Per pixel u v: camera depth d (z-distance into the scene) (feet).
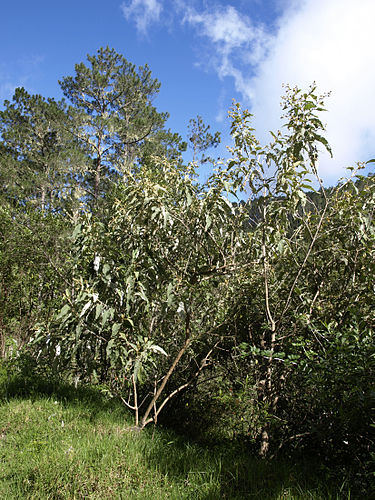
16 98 65.46
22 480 9.11
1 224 25.29
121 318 12.93
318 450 11.28
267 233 12.79
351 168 12.78
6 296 23.77
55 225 25.36
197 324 14.52
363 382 9.45
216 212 12.52
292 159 12.14
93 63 59.88
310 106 12.57
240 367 13.47
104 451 10.52
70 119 57.77
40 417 13.10
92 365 14.29
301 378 11.88
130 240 13.09
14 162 59.82
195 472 9.77
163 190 12.08
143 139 58.03
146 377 14.65
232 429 12.85
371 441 9.46
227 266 13.23
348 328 11.68
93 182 61.05
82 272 16.16
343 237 13.12
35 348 17.15
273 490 8.95
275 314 13.60
